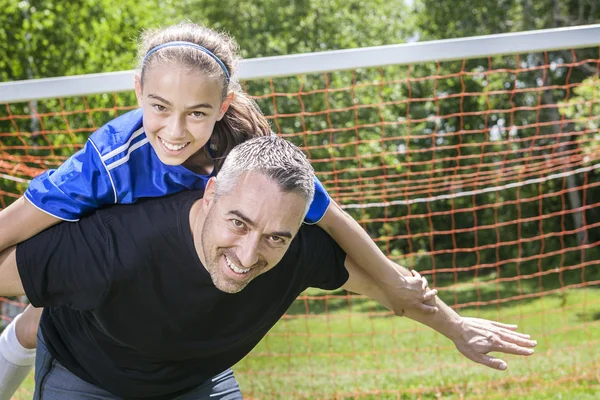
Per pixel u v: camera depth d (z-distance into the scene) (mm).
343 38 23344
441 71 22703
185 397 3096
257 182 2322
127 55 17500
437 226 21906
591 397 6320
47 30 16922
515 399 6402
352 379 7723
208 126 2834
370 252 3088
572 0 24016
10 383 3441
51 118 14539
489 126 22734
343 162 18406
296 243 2873
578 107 12742
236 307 2795
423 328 11180
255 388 7500
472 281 18438
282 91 19250
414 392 6938
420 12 26047
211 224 2422
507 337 3326
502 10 24547
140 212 2701
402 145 20984
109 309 2699
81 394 2994
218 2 23109
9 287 2742
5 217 2705
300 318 13289
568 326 10555
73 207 2719
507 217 21672
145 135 2859
